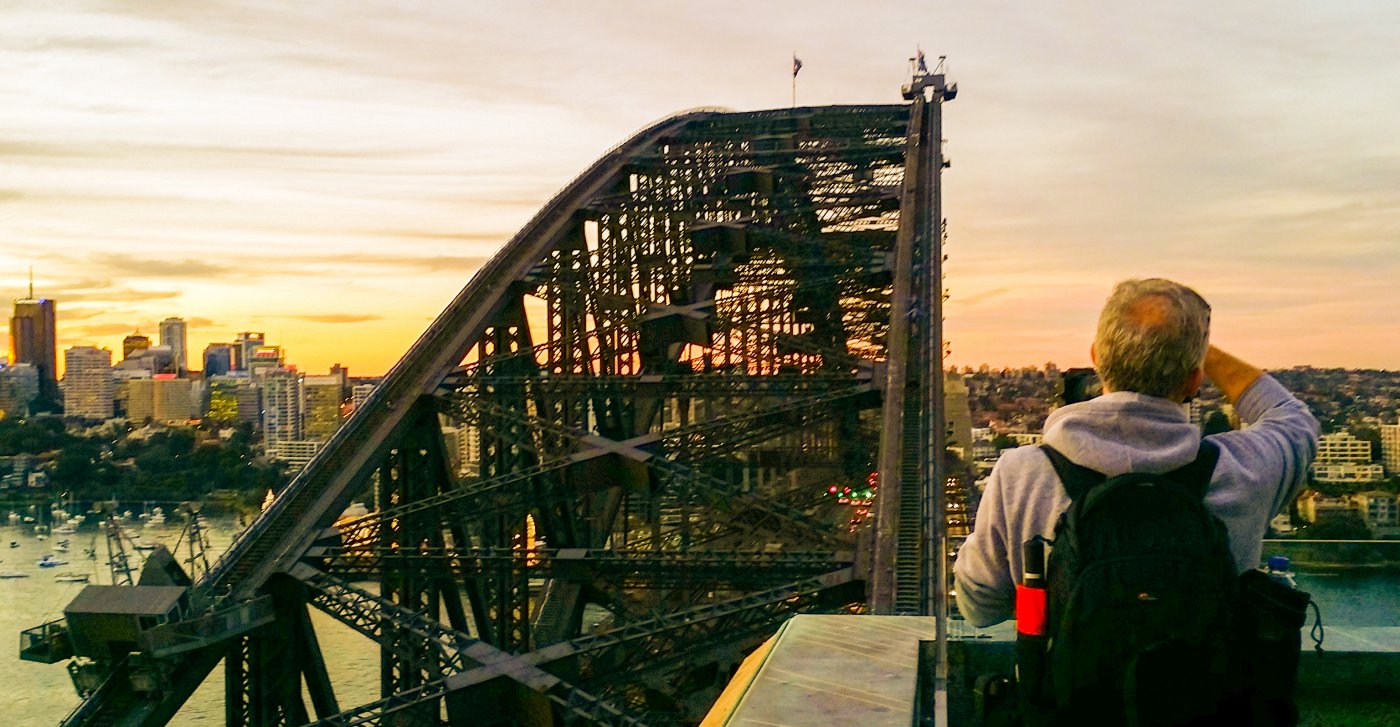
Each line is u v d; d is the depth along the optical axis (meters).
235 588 21.11
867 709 3.69
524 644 26.36
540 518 30.80
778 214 44.34
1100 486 4.15
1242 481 4.28
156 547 20.06
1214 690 3.90
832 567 21.45
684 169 46.91
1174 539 4.02
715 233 42.47
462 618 25.52
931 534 19.72
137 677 18.81
